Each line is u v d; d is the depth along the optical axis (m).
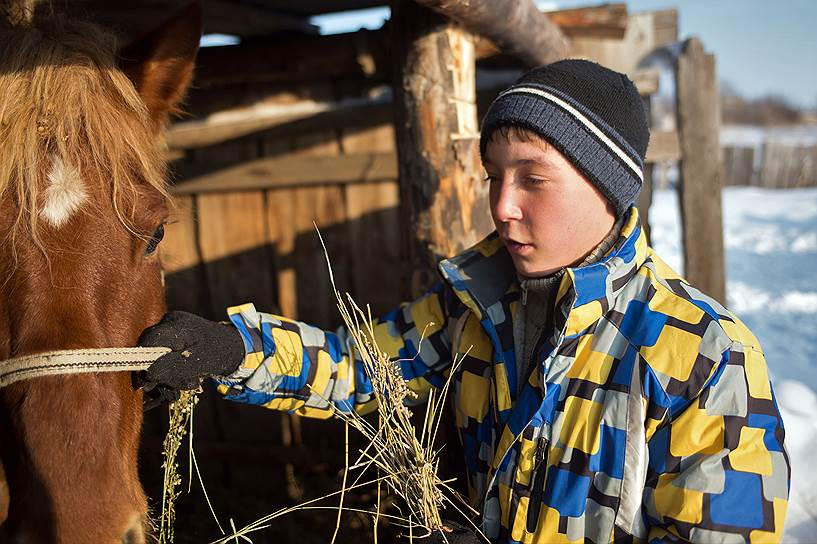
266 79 3.09
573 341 1.17
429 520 1.20
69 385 1.14
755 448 1.05
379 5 3.23
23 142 1.19
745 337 1.13
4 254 1.16
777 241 8.79
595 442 1.12
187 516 2.94
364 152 3.04
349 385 1.48
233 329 1.38
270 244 3.22
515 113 1.14
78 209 1.20
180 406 1.43
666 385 1.09
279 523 2.88
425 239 1.85
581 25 3.16
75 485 1.10
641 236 1.23
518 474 1.17
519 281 1.28
